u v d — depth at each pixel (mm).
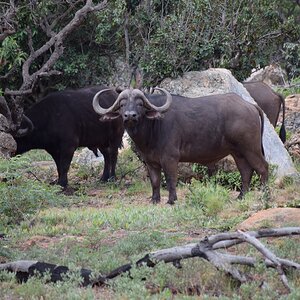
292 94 78938
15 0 59656
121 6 69188
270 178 49312
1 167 39969
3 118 53969
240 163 47875
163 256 26922
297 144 59781
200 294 25312
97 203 48562
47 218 40406
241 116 46844
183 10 63906
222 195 42000
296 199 42688
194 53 59875
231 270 25703
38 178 56688
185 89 56469
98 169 61656
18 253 31906
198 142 46531
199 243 26453
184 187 50500
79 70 74000
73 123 56312
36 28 65812
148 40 65312
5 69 67250
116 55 75375
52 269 27641
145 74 59156
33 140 56156
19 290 25984
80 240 35250
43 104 56344
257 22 68750
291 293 23844
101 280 26906
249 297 24594
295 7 119125
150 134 45781
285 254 29172
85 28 72750
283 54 87375
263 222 33906
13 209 39406
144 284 26062
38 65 71500
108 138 57844
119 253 31266
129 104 44344
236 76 68812
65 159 56062
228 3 67312
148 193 51875
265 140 54219
